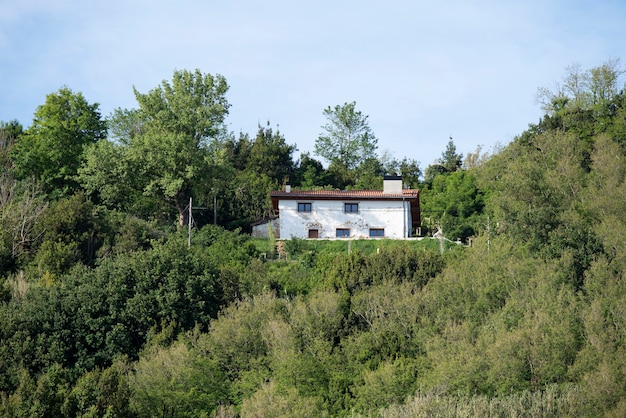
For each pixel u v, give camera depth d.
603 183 95.75
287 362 63.69
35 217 86.94
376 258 81.94
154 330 70.56
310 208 102.25
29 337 66.06
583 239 79.62
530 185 92.19
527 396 61.16
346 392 63.06
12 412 54.34
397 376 62.00
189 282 74.06
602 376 60.34
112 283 73.25
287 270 86.88
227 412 59.78
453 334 67.94
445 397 60.00
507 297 72.94
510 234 84.69
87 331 69.38
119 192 102.44
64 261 81.00
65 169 104.88
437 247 95.75
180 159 103.25
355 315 72.94
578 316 68.12
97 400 56.97
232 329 68.38
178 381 62.19
